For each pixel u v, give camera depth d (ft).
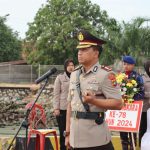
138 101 27.43
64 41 165.48
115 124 27.94
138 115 27.37
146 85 27.58
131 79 27.32
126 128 27.61
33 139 25.81
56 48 164.04
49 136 29.86
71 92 16.87
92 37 16.40
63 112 29.04
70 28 163.94
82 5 171.32
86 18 171.83
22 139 26.02
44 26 170.50
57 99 29.17
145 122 28.02
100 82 16.26
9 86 106.32
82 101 16.43
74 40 164.45
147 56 128.16
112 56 133.39
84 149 16.40
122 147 29.04
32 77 134.72
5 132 52.54
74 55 165.58
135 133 29.73
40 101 88.94
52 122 70.28
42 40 166.91
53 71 20.98
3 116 81.35
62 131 29.14
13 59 194.70
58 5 169.99
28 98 94.63
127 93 27.27
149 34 131.03
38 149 25.67
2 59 191.31
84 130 16.38
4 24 192.65
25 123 20.80
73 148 16.62
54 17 168.55
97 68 16.47
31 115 28.94
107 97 16.22
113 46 133.49
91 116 16.35
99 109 16.39
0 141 30.83
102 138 16.42
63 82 29.07
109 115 28.09
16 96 105.60
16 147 26.11
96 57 16.58
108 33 135.44
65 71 29.19
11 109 82.89
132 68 27.66
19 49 198.18
